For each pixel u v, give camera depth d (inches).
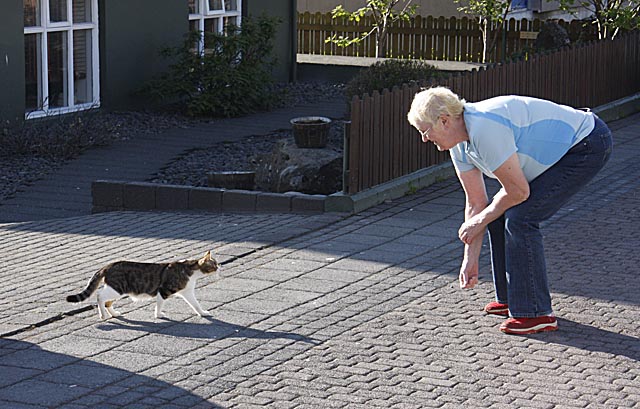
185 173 522.3
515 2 1042.7
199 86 715.4
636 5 781.3
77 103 673.0
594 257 339.9
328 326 271.4
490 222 267.7
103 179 514.9
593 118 262.1
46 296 300.7
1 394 225.3
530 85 563.5
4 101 605.9
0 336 263.0
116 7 685.9
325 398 225.1
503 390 230.5
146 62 717.9
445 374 239.6
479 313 283.6
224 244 355.3
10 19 605.0
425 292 301.3
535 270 265.6
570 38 864.9
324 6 1128.2
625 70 693.3
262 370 240.8
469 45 995.3
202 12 781.9
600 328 271.4
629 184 455.8
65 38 653.9
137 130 645.3
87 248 360.8
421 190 445.1
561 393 229.1
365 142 409.7
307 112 728.3
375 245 351.9
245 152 576.7
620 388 232.1
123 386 230.5
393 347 256.7
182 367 242.4
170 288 275.6
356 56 1034.7
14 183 508.7
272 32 759.1
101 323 275.0
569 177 259.0
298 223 383.6
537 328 266.1
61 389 228.5
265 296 296.4
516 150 251.8
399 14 1007.0
